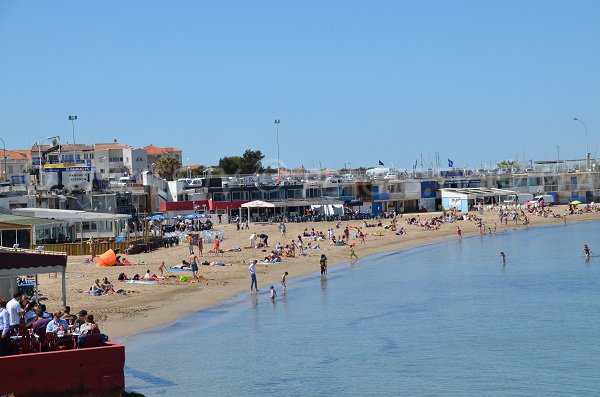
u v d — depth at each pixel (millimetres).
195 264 58406
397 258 83500
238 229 112312
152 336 38031
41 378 24500
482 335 39375
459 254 87938
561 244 98312
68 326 26109
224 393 27859
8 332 24797
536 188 162625
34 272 30406
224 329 40375
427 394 28297
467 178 157875
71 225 81938
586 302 50406
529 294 54812
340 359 33594
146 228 85375
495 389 28969
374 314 46062
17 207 91562
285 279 60938
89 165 110438
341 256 84312
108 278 56219
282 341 37594
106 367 25234
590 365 32500
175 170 178750
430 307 48812
